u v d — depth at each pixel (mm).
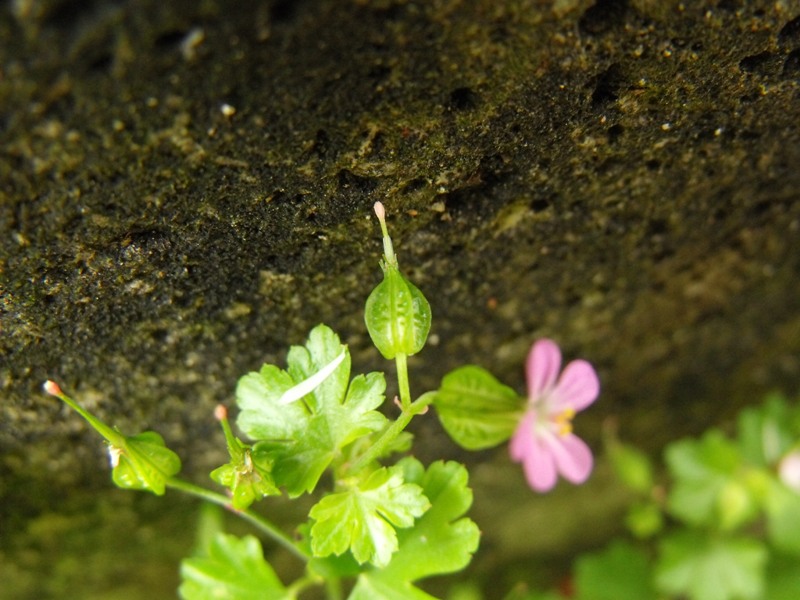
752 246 79
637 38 52
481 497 101
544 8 48
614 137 59
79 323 58
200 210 54
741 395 106
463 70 51
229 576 69
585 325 82
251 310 64
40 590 90
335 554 63
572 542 115
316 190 55
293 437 60
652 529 106
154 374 66
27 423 65
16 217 50
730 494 102
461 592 109
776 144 65
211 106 48
